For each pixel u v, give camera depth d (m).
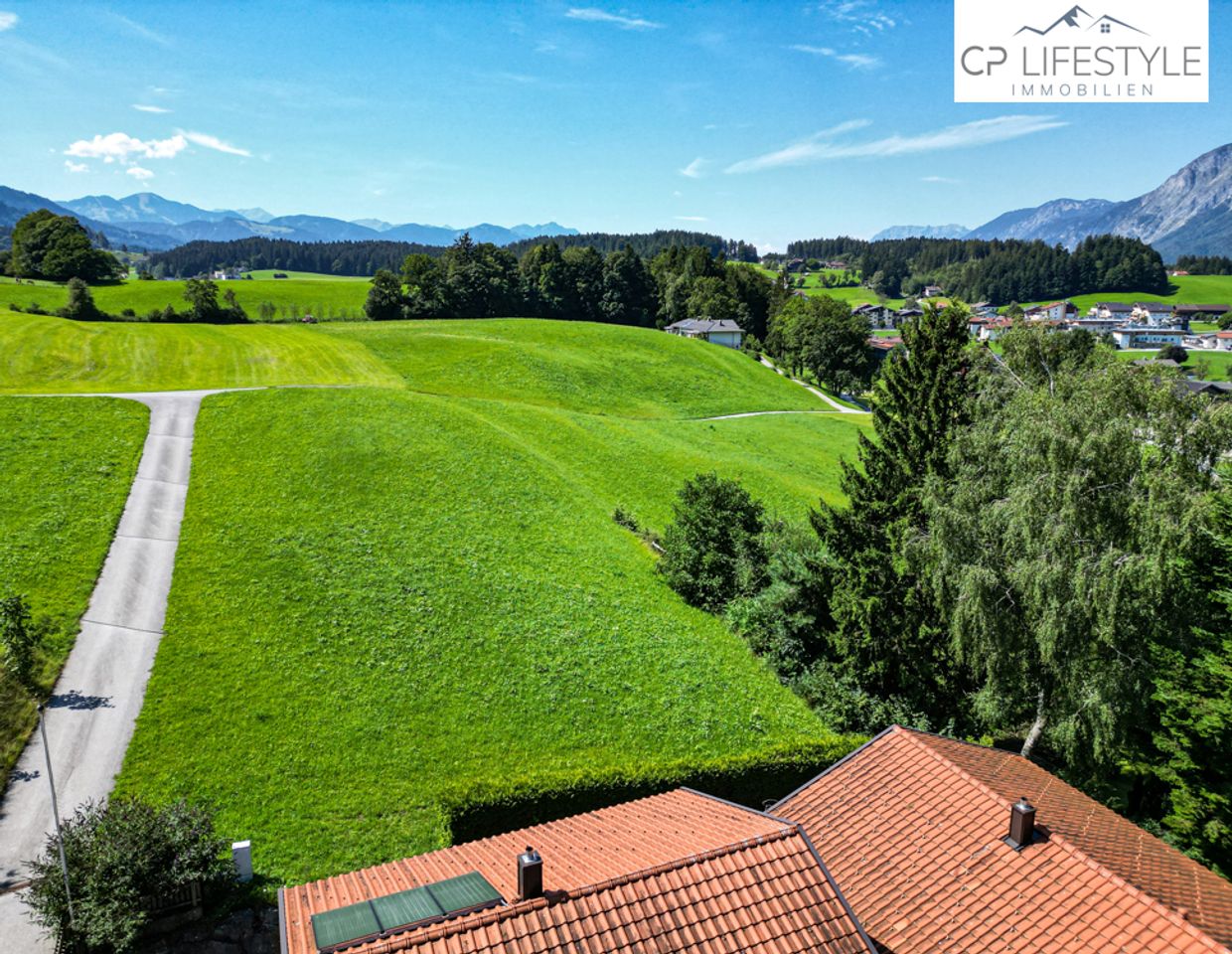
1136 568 24.38
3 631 22.95
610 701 27.19
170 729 22.69
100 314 116.12
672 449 63.91
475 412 57.34
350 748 23.14
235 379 72.31
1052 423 26.33
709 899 12.34
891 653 31.30
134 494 36.28
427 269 142.62
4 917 16.00
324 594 30.06
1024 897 14.49
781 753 22.86
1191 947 12.75
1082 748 27.64
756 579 35.53
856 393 137.25
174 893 16.17
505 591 32.59
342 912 12.10
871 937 14.30
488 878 13.67
